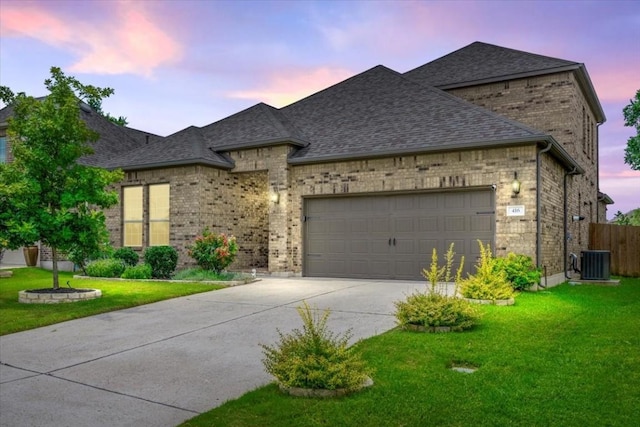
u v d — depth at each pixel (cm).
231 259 1420
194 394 495
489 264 1027
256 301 1029
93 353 662
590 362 550
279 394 473
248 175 1772
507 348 612
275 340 710
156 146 1803
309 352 488
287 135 1526
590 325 749
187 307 981
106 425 421
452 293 1082
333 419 404
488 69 1797
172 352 658
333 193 1467
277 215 1538
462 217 1291
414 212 1362
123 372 573
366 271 1428
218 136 1747
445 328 710
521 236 1193
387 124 1523
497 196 1230
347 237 1462
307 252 1523
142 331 785
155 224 1698
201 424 407
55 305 995
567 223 1511
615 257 1745
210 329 788
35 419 436
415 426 387
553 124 1642
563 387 468
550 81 1659
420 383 486
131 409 457
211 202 1622
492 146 1225
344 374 461
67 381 544
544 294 1092
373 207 1424
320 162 1480
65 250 1107
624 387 466
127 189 1772
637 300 1023
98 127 2275
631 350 598
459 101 1503
